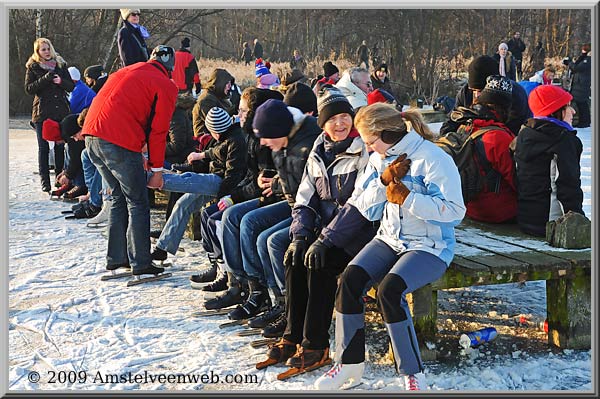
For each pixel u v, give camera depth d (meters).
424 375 3.04
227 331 3.85
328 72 8.51
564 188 3.71
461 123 4.36
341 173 3.38
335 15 28.45
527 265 3.31
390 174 2.99
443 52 25.23
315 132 3.70
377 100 4.78
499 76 4.25
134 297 4.43
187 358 3.51
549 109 3.72
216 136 4.59
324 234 3.26
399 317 2.95
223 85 5.84
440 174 2.94
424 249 3.00
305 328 3.33
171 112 4.63
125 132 4.53
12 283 4.73
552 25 26.42
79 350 3.62
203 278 4.60
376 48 25.73
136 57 6.66
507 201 4.15
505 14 26.14
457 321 3.96
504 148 4.05
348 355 3.08
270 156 4.05
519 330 3.81
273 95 4.13
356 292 3.05
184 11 27.00
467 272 3.26
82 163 6.98
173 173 4.79
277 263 3.65
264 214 3.85
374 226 3.32
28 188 8.56
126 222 4.84
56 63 8.23
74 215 6.82
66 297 4.44
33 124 8.25
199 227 5.95
